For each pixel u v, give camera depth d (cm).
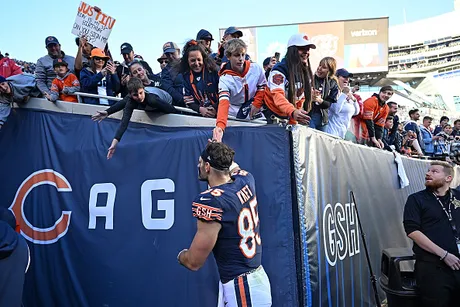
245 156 384
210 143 321
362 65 3130
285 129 374
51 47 570
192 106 472
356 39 3136
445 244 404
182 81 496
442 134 1227
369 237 519
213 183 318
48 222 498
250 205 312
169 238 419
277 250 361
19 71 693
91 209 470
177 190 423
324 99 507
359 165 529
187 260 293
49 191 504
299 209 360
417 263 417
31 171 518
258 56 3155
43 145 517
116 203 455
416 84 4872
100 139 485
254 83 435
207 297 391
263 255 364
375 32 3114
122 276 438
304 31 3148
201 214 287
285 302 353
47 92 530
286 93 416
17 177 525
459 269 392
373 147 623
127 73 592
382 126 723
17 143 531
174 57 609
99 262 454
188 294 400
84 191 479
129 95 439
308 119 373
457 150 1047
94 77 536
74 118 509
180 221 416
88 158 485
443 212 412
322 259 384
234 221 295
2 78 511
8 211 325
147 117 457
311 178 387
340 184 458
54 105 522
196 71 471
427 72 6306
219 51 558
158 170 436
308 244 362
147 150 446
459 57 6050
